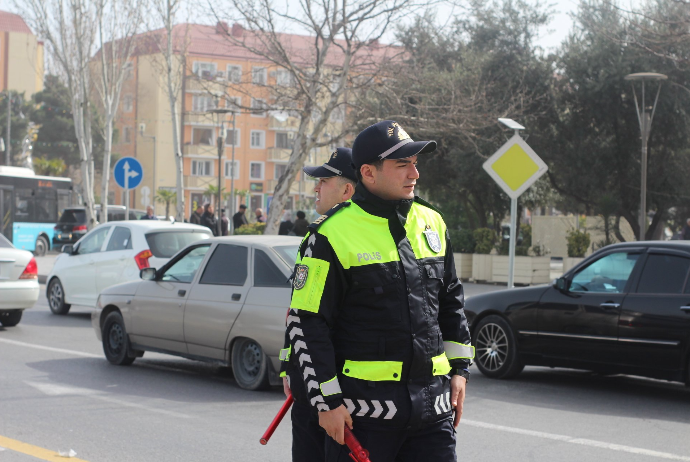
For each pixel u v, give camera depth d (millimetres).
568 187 25625
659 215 25641
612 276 8383
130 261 13031
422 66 21344
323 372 2867
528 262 21828
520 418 7133
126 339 9391
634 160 24500
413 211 3127
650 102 23172
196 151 69750
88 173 24531
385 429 2926
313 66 19688
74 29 24438
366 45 18062
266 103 19828
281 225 22500
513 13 25906
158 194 65375
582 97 24062
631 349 8031
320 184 4719
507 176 11266
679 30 16562
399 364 2926
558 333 8602
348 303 2957
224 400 7684
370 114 19141
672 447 6180
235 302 8227
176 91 22875
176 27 25547
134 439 6223
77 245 14273
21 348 10711
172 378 8820
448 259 3234
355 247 2939
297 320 2936
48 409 7219
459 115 18875
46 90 66250
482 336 9328
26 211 31766
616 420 7109
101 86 25891
